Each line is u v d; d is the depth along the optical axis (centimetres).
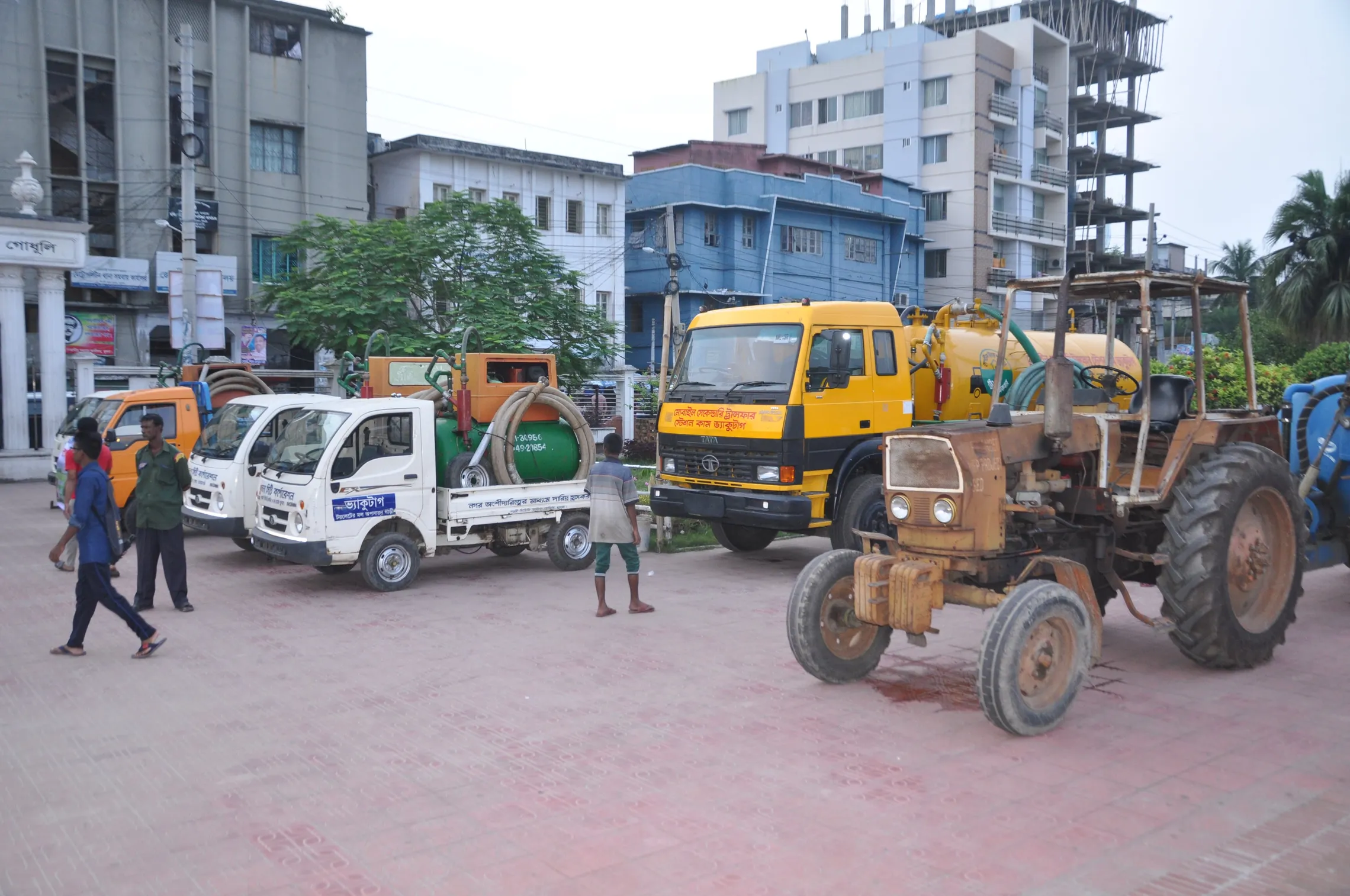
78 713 669
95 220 2945
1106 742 597
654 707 670
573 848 461
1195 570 695
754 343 1123
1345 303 2456
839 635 721
